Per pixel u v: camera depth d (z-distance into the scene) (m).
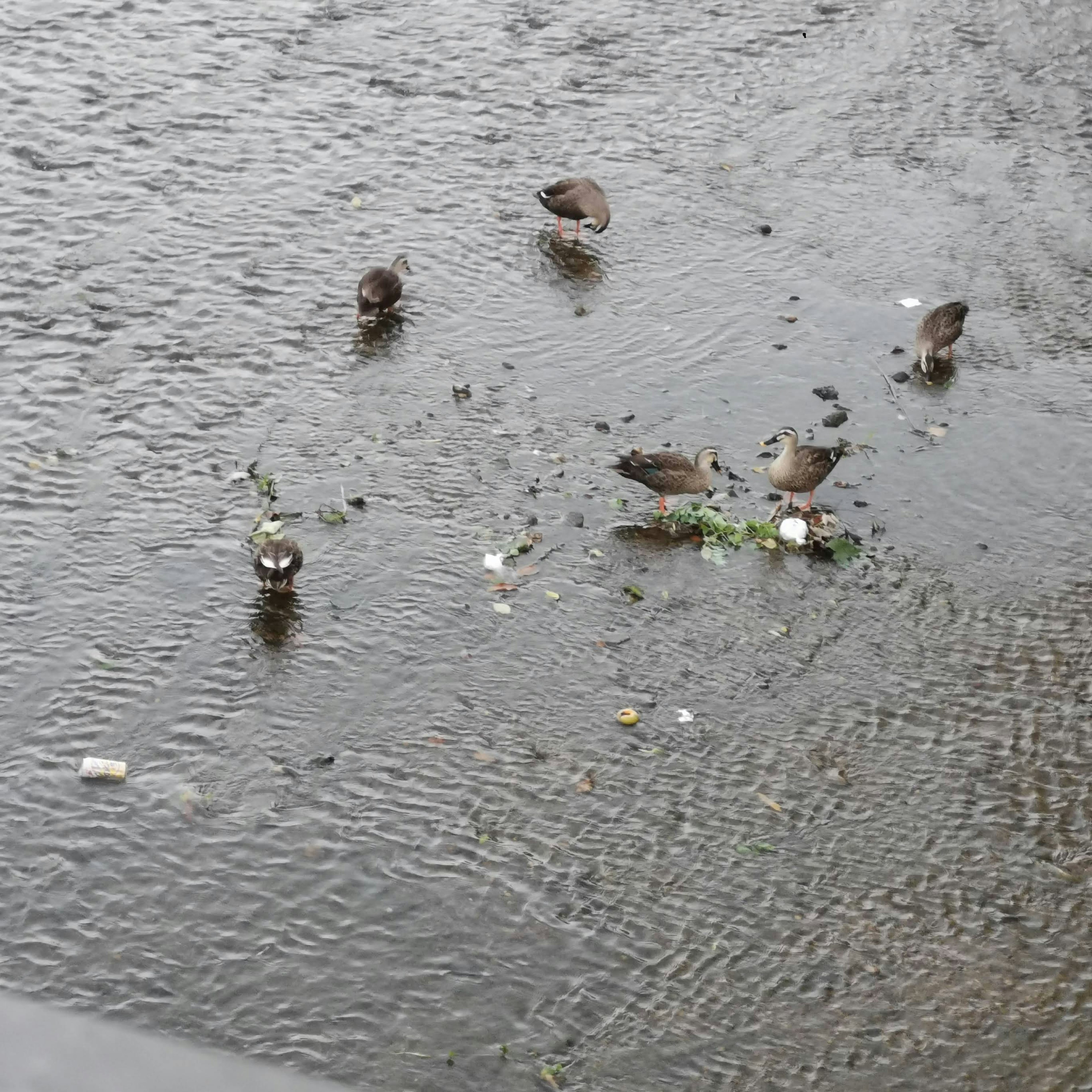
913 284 17.20
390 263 16.89
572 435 14.05
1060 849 9.66
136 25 22.12
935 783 10.16
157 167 18.45
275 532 12.26
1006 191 19.41
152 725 10.16
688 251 17.67
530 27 23.05
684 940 8.71
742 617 11.80
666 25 23.47
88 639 10.98
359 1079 7.62
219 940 8.47
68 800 9.43
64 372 14.46
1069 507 13.47
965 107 21.53
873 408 14.83
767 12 24.09
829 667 11.28
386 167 18.94
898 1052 8.05
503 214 18.16
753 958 8.62
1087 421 14.81
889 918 9.00
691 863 9.30
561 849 9.34
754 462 13.83
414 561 12.12
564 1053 7.89
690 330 16.05
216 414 14.01
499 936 8.63
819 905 9.05
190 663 10.79
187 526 12.39
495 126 20.20
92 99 19.91
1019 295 17.11
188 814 9.38
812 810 9.84
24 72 20.52
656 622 11.66
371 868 9.06
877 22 23.91
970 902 9.17
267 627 11.23
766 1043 8.05
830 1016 8.27
